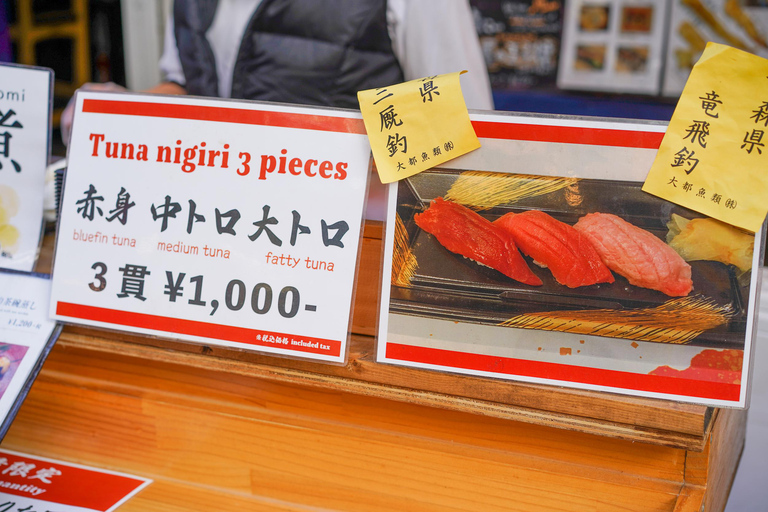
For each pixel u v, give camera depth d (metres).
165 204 0.88
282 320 0.83
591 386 0.75
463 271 0.78
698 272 0.73
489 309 0.78
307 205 0.82
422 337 0.80
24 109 1.02
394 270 0.80
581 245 0.75
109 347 0.94
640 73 2.39
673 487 0.76
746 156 0.71
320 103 1.81
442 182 0.78
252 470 0.94
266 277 0.84
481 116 0.77
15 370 0.91
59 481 0.96
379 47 1.76
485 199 0.77
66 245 0.93
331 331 0.81
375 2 1.68
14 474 0.97
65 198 0.93
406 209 0.80
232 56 1.83
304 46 1.75
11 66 1.02
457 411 0.84
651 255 0.73
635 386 0.74
